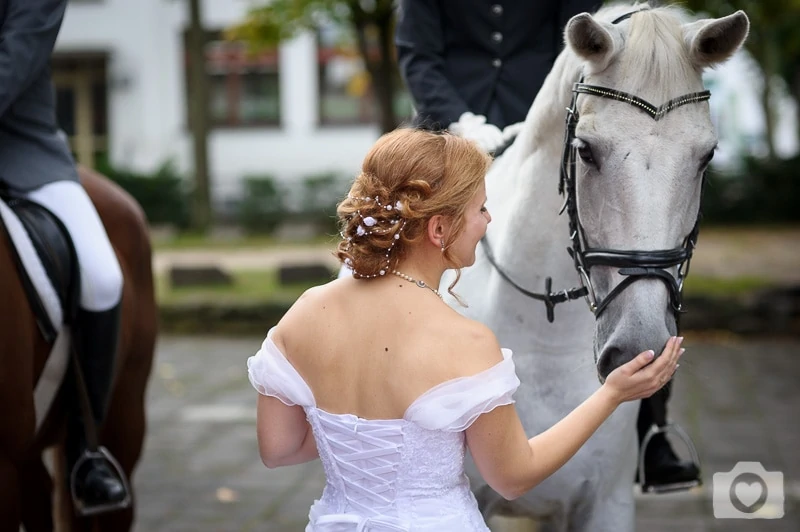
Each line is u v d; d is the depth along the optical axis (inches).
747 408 246.4
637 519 174.7
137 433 144.4
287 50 753.6
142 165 746.2
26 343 114.2
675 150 77.3
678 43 79.4
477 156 74.2
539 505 99.6
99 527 138.8
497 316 99.5
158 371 300.8
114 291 125.0
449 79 122.3
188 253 519.2
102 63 745.6
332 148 761.6
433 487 71.8
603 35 78.4
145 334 143.1
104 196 141.4
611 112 78.7
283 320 77.2
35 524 139.0
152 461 213.9
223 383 284.5
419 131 75.4
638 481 118.6
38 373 121.5
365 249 73.7
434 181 72.5
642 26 80.1
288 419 77.5
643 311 76.1
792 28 684.7
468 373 70.4
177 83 747.4
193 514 181.2
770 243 534.0
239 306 356.5
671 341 74.1
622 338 76.0
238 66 758.5
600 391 74.6
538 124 93.1
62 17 119.0
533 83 120.9
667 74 77.9
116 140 749.3
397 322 72.9
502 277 98.7
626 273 77.2
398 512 71.4
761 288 347.3
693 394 260.7
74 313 123.0
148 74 746.2
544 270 95.3
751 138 875.4
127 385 142.4
